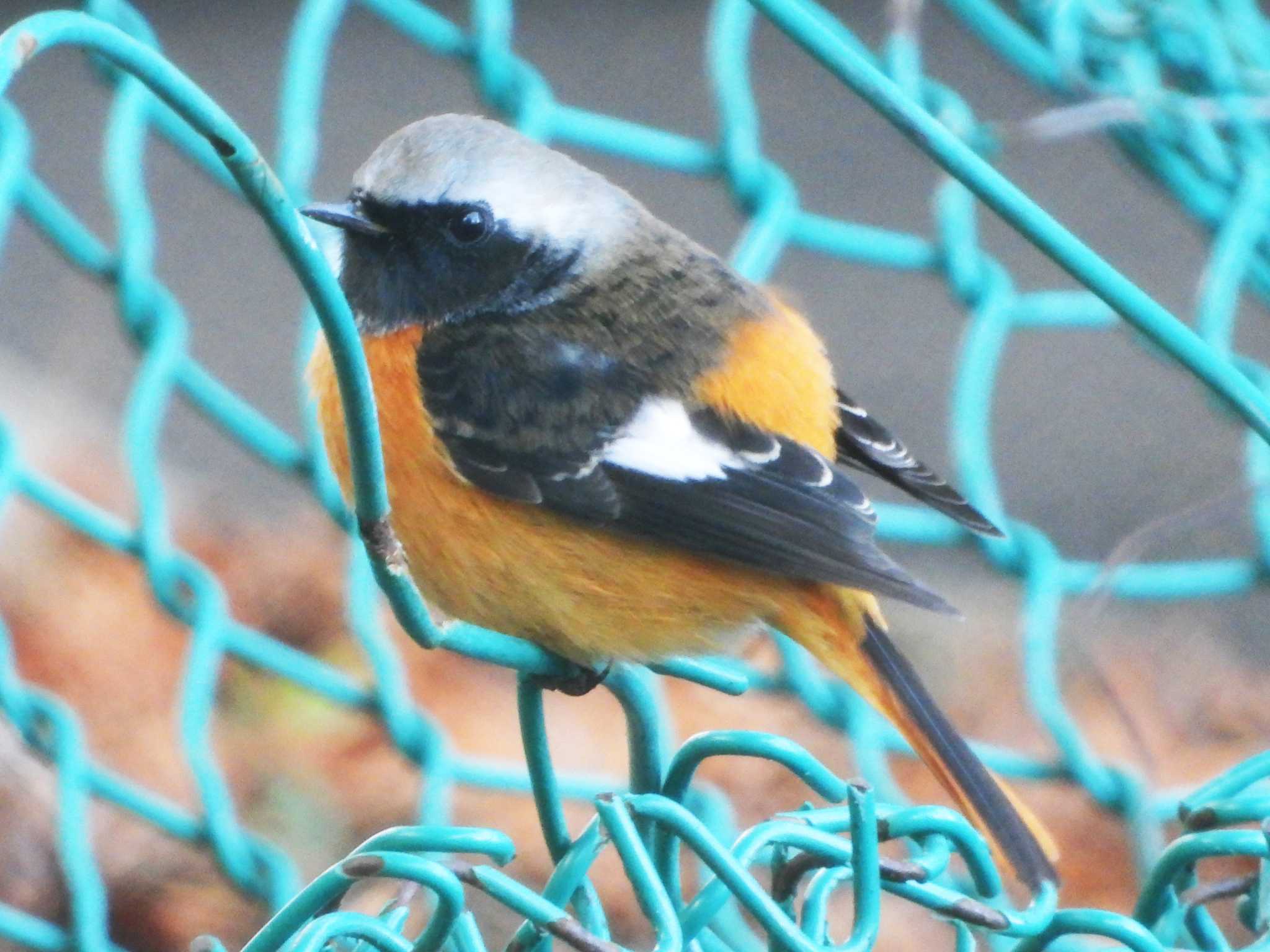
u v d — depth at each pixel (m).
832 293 21.88
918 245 9.82
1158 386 20.16
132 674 13.73
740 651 9.09
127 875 11.34
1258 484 7.81
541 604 7.37
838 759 13.11
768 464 7.43
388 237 7.81
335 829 12.40
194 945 4.77
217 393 8.77
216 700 13.16
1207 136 9.91
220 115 4.06
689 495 7.27
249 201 4.29
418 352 7.57
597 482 7.24
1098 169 24.28
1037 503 18.28
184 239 22.09
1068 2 9.96
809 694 8.87
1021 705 13.95
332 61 26.08
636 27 27.36
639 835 5.09
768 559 7.23
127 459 10.08
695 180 23.44
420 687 13.83
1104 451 19.11
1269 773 6.34
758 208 9.63
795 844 5.12
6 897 10.99
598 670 7.66
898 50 9.70
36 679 13.52
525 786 8.59
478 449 7.26
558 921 4.64
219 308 20.97
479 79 9.54
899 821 5.40
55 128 23.27
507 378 7.39
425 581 7.57
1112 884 12.33
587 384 7.41
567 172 7.93
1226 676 14.70
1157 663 14.68
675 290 7.83
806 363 7.99
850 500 7.44
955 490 8.11
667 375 7.53
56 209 8.66
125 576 14.52
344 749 12.88
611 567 7.29
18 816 11.24
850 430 8.13
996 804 6.88
